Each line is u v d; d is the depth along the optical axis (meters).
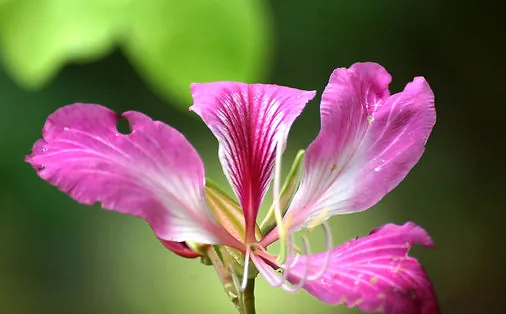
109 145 0.41
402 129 0.43
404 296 0.40
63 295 0.78
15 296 0.78
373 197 0.43
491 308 0.83
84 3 0.40
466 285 0.84
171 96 0.41
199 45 0.40
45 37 0.40
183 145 0.41
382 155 0.43
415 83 0.44
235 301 0.42
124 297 0.77
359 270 0.41
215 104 0.42
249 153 0.43
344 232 0.78
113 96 0.82
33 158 0.40
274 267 0.42
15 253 0.79
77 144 0.40
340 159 0.43
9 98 0.81
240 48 0.40
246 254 0.42
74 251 0.79
